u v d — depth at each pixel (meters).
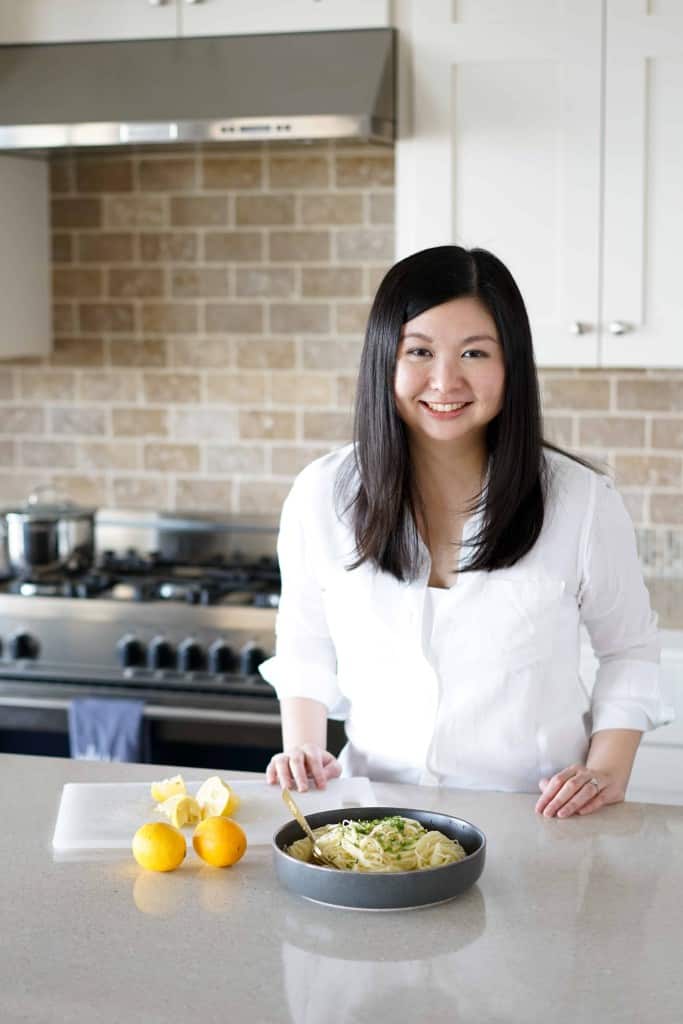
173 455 3.82
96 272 3.80
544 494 1.94
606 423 3.52
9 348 3.61
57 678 3.28
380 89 3.06
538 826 1.75
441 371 1.81
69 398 3.87
